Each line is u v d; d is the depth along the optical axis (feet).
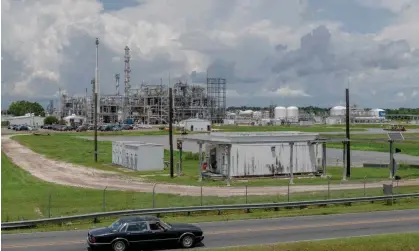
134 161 221.46
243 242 83.10
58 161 259.80
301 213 114.52
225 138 186.91
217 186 166.20
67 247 80.74
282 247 74.54
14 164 244.83
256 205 115.65
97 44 457.68
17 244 82.99
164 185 170.09
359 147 370.94
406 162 255.50
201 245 81.20
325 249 74.18
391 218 107.24
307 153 197.26
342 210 118.73
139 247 77.41
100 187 167.02
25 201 136.46
